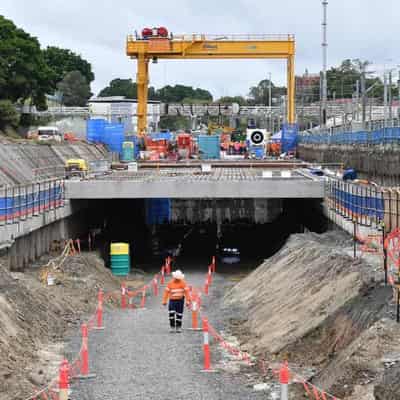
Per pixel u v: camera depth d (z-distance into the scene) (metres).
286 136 97.62
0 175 56.38
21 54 101.75
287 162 81.69
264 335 25.88
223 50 88.94
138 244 64.56
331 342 21.83
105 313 32.81
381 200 35.06
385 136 58.53
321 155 89.44
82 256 46.59
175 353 24.28
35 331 26.08
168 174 66.44
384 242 25.02
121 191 54.12
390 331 18.62
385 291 21.89
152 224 76.06
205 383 20.64
